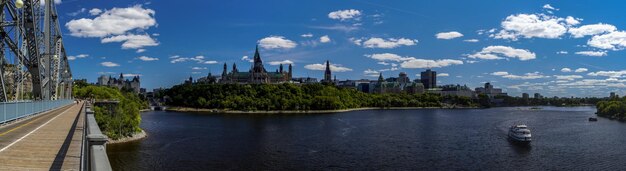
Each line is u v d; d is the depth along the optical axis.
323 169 65.19
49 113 52.09
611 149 87.94
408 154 79.50
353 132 117.62
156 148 81.62
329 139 100.31
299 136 106.38
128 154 74.00
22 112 40.94
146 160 69.06
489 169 67.25
